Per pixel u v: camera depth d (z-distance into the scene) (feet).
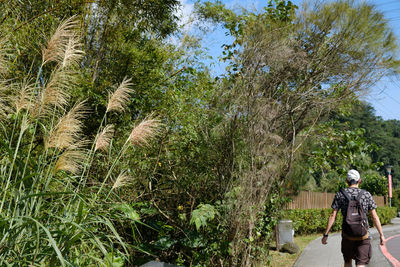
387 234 51.06
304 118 20.45
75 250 9.72
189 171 18.78
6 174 9.92
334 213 18.83
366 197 18.38
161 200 18.71
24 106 10.36
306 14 20.92
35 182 9.67
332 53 20.63
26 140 14.34
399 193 107.45
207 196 18.71
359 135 23.94
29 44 17.21
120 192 16.85
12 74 15.64
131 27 26.96
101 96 19.40
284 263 25.43
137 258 15.42
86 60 23.56
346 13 20.47
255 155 17.28
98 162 15.74
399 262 28.63
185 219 16.85
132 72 22.99
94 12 24.85
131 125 20.11
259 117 17.54
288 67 19.44
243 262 16.90
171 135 19.42
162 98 22.30
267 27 20.29
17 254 8.70
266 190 17.70
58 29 11.27
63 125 10.17
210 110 19.21
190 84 24.48
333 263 25.32
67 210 10.16
